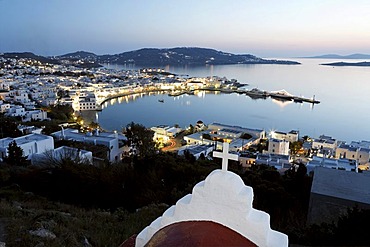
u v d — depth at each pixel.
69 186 16.41
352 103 130.38
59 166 18.31
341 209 12.55
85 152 27.58
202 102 136.88
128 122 93.50
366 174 15.51
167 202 14.44
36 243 7.56
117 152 37.59
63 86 126.38
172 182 17.02
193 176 17.42
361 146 58.53
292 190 16.88
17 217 9.54
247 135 71.50
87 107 106.38
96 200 15.65
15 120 55.00
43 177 17.58
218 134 70.56
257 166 27.92
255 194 14.77
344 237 10.39
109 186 16.06
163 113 111.31
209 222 3.66
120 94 144.75
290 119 102.88
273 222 12.55
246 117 106.31
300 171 18.36
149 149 38.25
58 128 50.94
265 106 127.44
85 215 11.71
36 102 89.25
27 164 23.47
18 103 82.25
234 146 59.88
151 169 17.91
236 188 3.61
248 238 3.52
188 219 3.81
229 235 3.45
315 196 12.98
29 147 28.73
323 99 140.50
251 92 157.62
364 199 12.45
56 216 9.92
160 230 3.83
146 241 4.16
